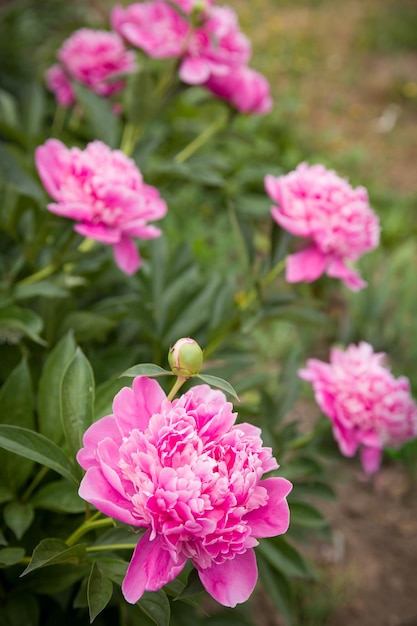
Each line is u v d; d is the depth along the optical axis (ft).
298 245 3.43
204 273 6.19
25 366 2.91
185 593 2.37
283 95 10.49
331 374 3.45
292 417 5.61
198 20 3.99
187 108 5.97
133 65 4.75
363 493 5.24
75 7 8.34
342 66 12.15
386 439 3.41
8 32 6.91
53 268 3.46
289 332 6.25
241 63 4.30
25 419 2.91
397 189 8.91
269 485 2.36
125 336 3.86
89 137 5.16
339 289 6.61
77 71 4.75
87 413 2.63
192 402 2.37
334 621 4.50
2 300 3.24
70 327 3.34
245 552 2.35
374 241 3.46
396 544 4.97
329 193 3.37
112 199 3.10
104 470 2.29
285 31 13.33
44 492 2.89
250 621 3.71
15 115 5.05
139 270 3.83
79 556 2.57
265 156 8.32
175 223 6.79
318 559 4.80
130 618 3.21
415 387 5.56
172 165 4.06
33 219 3.59
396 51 12.99
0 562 2.64
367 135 10.14
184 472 2.27
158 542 2.30
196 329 3.82
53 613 3.28
